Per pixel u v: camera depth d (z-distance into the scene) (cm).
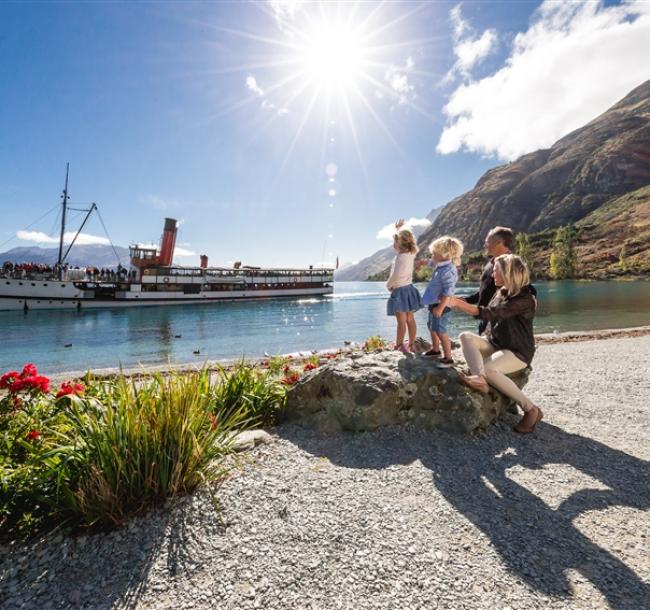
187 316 3331
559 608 200
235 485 331
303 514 291
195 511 293
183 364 1295
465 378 441
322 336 2136
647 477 344
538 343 1492
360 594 213
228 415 475
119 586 226
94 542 264
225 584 224
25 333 2333
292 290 5584
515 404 518
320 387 485
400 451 403
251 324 2739
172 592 220
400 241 570
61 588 227
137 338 2109
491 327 468
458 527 274
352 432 450
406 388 458
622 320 2264
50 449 320
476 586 217
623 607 199
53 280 3872
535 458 387
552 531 268
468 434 437
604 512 290
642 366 866
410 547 252
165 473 302
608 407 559
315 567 235
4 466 297
